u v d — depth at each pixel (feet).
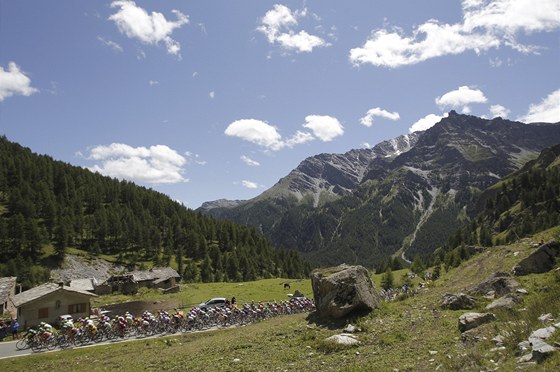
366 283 106.63
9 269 435.94
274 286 341.21
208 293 304.09
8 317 219.20
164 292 350.84
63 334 133.59
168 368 76.84
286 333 93.81
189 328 151.84
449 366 46.70
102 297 318.86
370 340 72.54
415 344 63.31
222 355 80.38
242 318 163.63
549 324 48.96
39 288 203.41
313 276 116.16
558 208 583.58
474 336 57.67
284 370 62.13
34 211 589.32
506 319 60.64
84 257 529.86
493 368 41.88
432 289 122.93
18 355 118.21
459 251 293.02
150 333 144.77
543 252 97.86
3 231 506.48
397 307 100.48
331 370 58.23
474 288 95.76
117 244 599.16
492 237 621.31
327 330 91.61
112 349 117.29
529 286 83.25
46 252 513.86
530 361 39.65
